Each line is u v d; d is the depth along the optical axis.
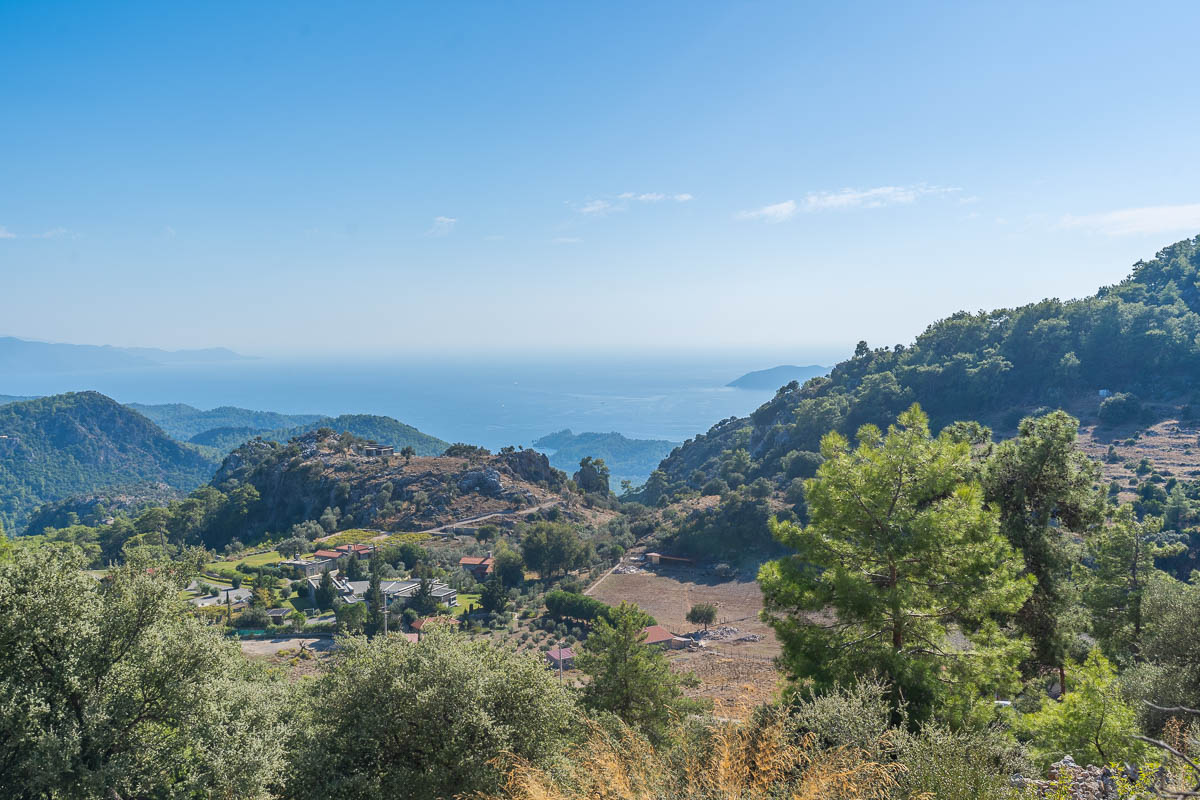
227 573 98.25
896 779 8.66
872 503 16.88
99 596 15.38
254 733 14.84
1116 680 15.95
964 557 16.17
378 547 111.88
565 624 76.50
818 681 15.70
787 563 18.09
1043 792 9.03
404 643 16.67
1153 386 120.56
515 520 136.50
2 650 13.75
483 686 15.23
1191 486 79.12
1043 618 21.44
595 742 11.32
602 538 121.44
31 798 13.16
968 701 15.02
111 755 13.87
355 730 14.88
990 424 125.12
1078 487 22.19
